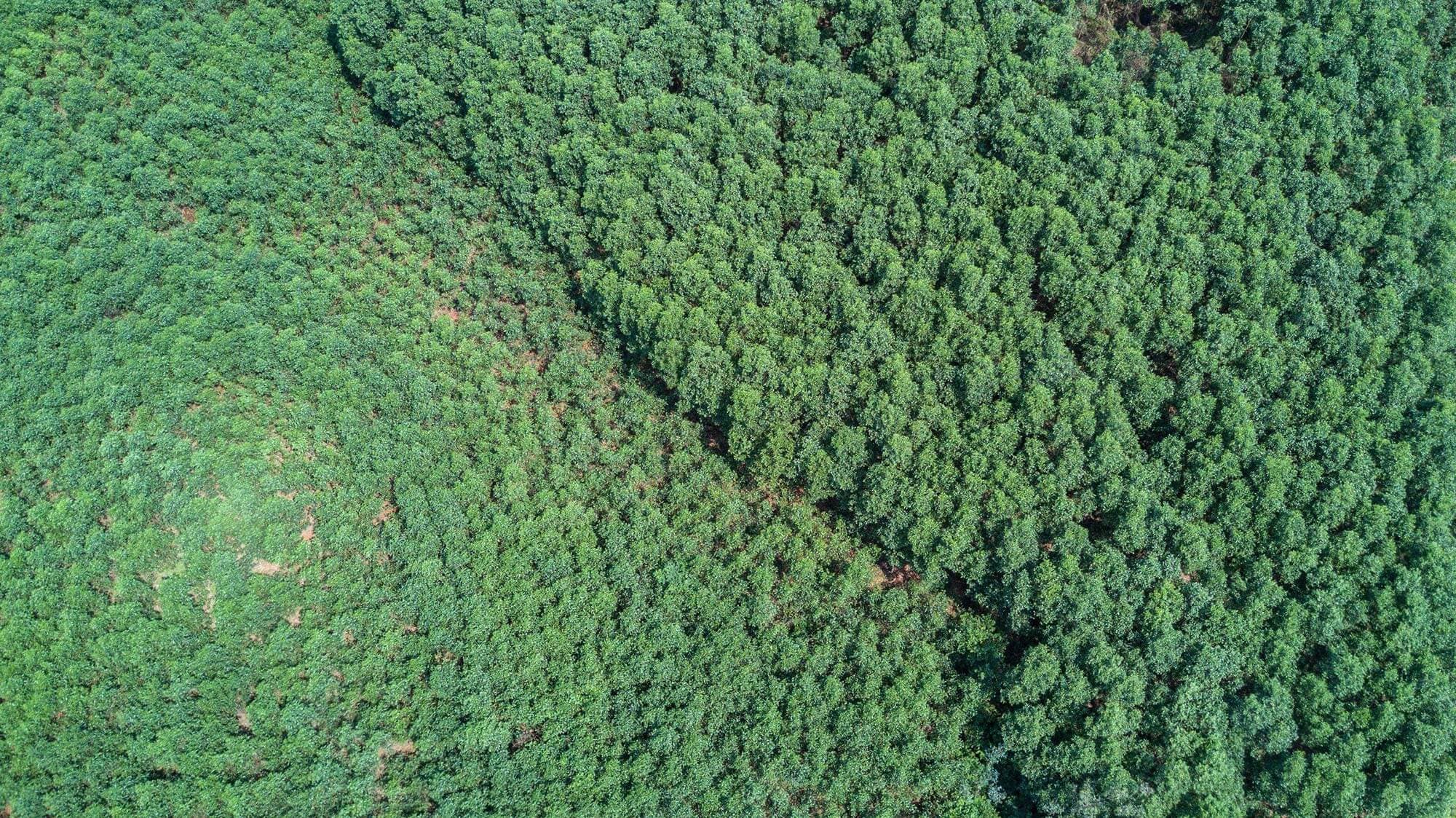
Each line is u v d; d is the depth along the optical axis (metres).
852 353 51.34
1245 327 48.94
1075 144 51.19
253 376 53.66
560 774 48.62
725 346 52.19
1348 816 43.81
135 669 47.81
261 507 51.22
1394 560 46.44
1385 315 48.34
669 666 49.94
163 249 54.03
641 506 52.69
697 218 54.00
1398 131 49.69
